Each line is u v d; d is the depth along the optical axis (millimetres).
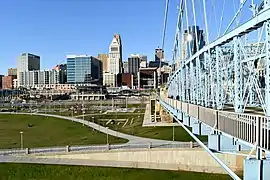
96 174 52062
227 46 23984
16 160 57625
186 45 40188
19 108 183375
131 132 90250
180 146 55844
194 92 33375
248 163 12719
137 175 51125
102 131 96875
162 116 99375
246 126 14227
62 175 52281
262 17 14539
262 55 17359
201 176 49062
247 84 18719
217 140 18906
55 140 85750
